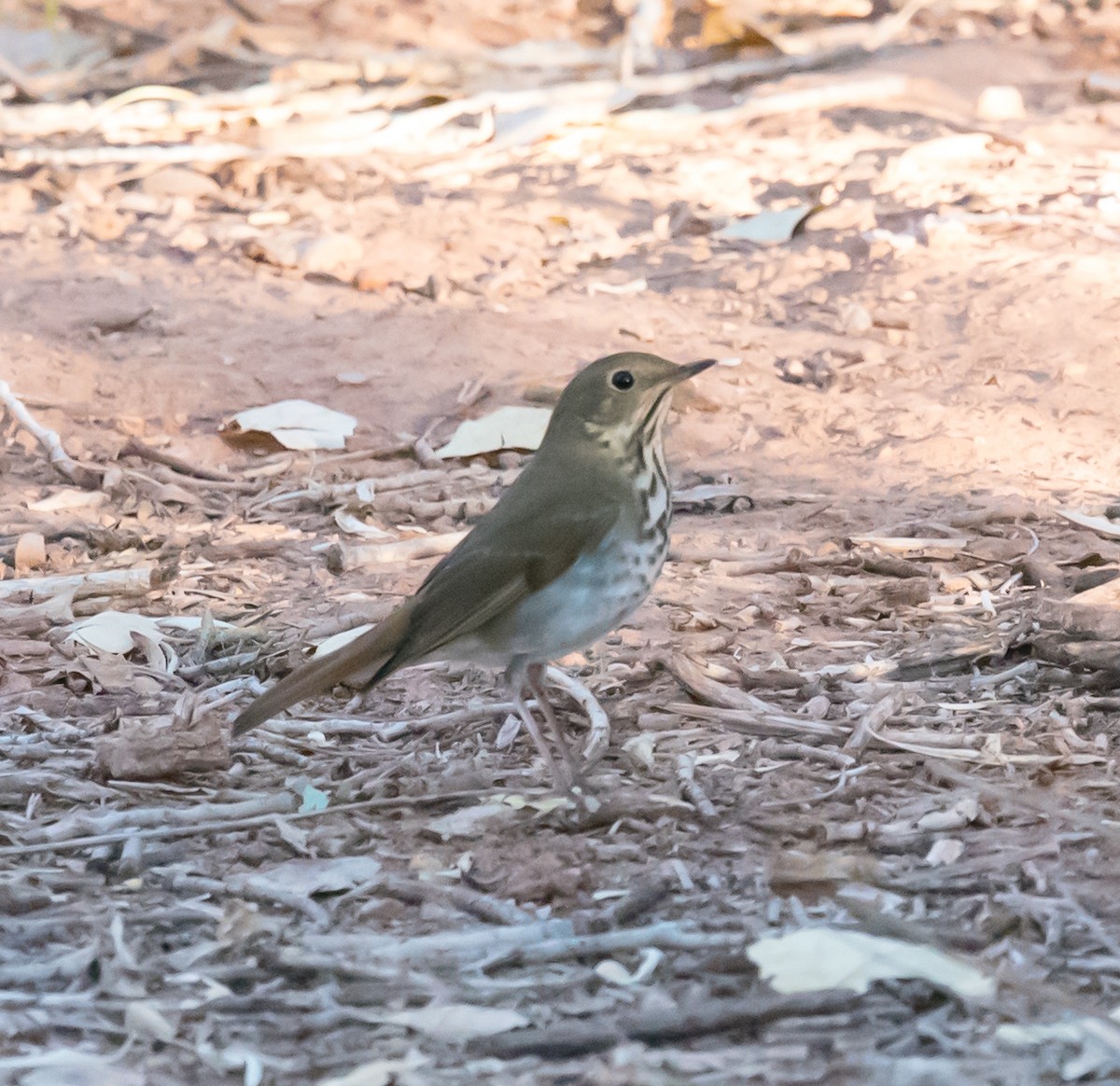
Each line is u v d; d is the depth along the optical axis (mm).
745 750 8984
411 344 15383
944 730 9148
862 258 17188
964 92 22422
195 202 18469
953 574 11469
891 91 22188
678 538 12219
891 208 18328
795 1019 6422
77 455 13695
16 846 7949
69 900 7465
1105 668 9711
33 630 10688
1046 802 8211
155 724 9258
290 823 8219
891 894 7383
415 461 13875
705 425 14117
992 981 6562
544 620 8266
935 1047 6219
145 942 7078
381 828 8172
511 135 20656
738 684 9781
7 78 22719
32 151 19656
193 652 10414
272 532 12586
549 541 8164
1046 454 13539
